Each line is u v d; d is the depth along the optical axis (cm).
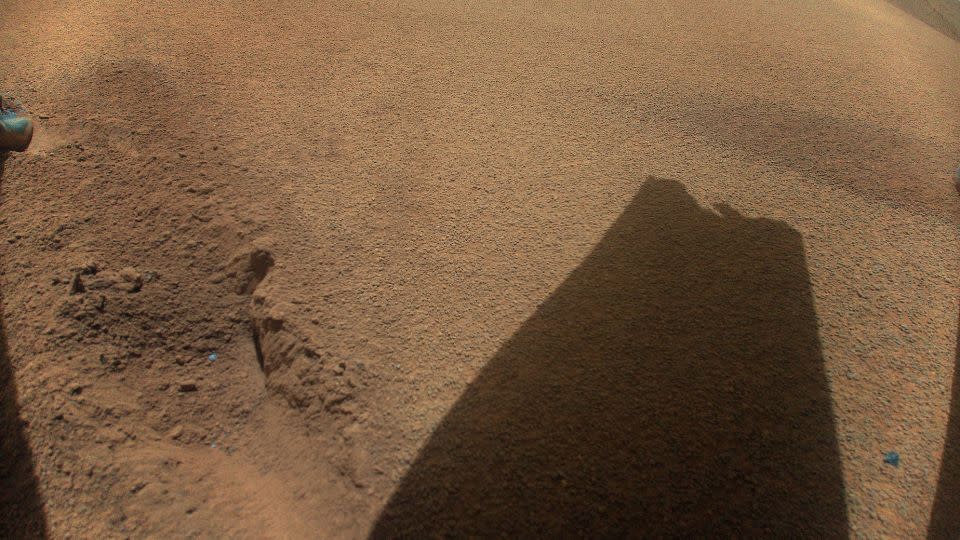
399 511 186
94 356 218
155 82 328
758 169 315
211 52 360
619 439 200
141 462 195
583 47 409
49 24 373
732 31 445
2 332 219
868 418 210
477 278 248
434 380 214
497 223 273
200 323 238
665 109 355
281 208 270
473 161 306
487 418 205
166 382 222
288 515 188
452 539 181
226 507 190
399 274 248
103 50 347
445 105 342
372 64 369
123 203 266
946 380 222
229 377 228
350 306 234
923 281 259
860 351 229
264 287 239
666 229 275
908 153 334
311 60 365
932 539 183
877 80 400
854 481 194
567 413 206
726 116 353
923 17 574
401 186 288
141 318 232
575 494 189
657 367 219
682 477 192
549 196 289
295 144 304
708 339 229
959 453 202
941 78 412
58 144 287
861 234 280
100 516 182
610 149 321
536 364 219
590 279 250
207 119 311
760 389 215
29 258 241
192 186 274
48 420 198
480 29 418
